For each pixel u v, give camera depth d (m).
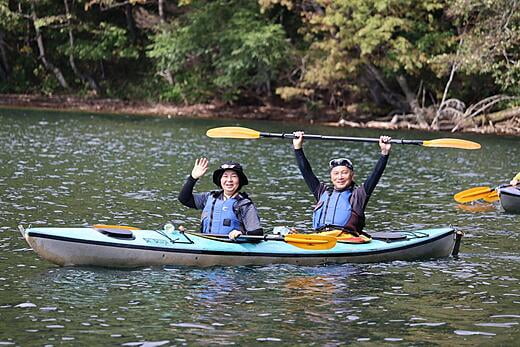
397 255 18.36
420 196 28.59
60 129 50.44
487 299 15.45
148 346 12.41
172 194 26.84
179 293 15.16
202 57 75.25
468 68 57.06
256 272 16.75
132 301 14.61
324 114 69.81
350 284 16.20
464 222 23.84
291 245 17.67
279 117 69.75
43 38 78.94
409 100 64.44
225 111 71.88
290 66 69.44
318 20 63.81
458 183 32.47
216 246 17.08
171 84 76.31
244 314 14.05
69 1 77.12
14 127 50.22
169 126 57.12
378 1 60.75
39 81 78.75
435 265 18.11
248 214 17.64
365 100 70.62
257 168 35.25
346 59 63.75
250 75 74.62
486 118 62.22
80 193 26.28
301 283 16.11
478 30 56.50
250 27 68.19
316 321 13.79
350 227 18.39
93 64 79.31
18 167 31.80
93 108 72.44
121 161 35.66
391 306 14.80
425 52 62.44
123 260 16.69
